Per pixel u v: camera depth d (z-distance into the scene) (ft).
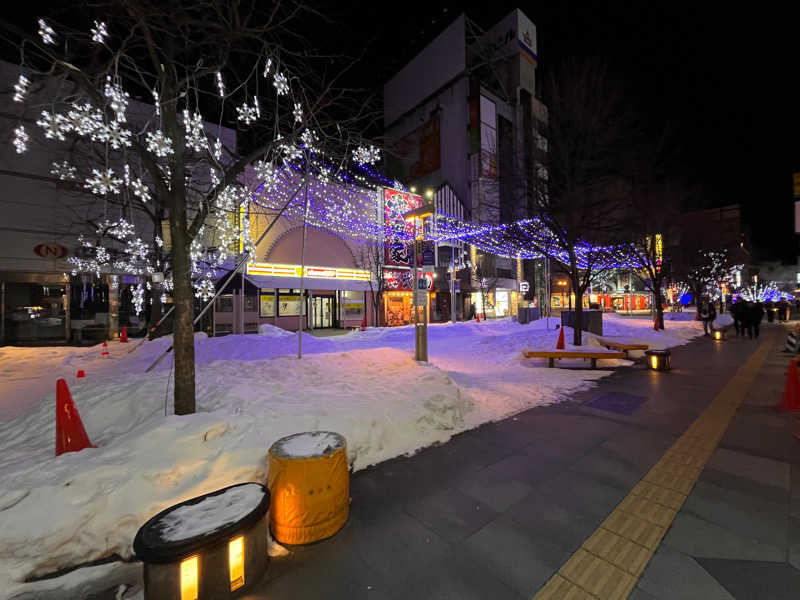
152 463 9.91
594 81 32.53
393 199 80.84
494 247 83.35
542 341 38.75
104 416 14.51
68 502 8.47
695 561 7.99
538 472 12.24
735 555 8.16
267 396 15.34
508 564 8.00
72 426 11.66
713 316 52.29
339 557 8.32
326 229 70.54
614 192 36.09
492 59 109.19
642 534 8.95
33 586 7.43
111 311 52.80
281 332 50.31
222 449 11.02
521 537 8.91
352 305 77.10
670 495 10.70
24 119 15.98
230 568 7.06
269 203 61.21
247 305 63.10
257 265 62.08
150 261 47.01
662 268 61.16
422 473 12.22
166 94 14.14
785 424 16.48
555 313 129.59
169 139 14.60
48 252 48.26
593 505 10.26
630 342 35.58
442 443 14.70
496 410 18.63
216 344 36.35
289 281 65.67
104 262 49.03
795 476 11.72
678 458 13.15
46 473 9.34
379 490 11.18
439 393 17.17
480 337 54.08
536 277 110.83
